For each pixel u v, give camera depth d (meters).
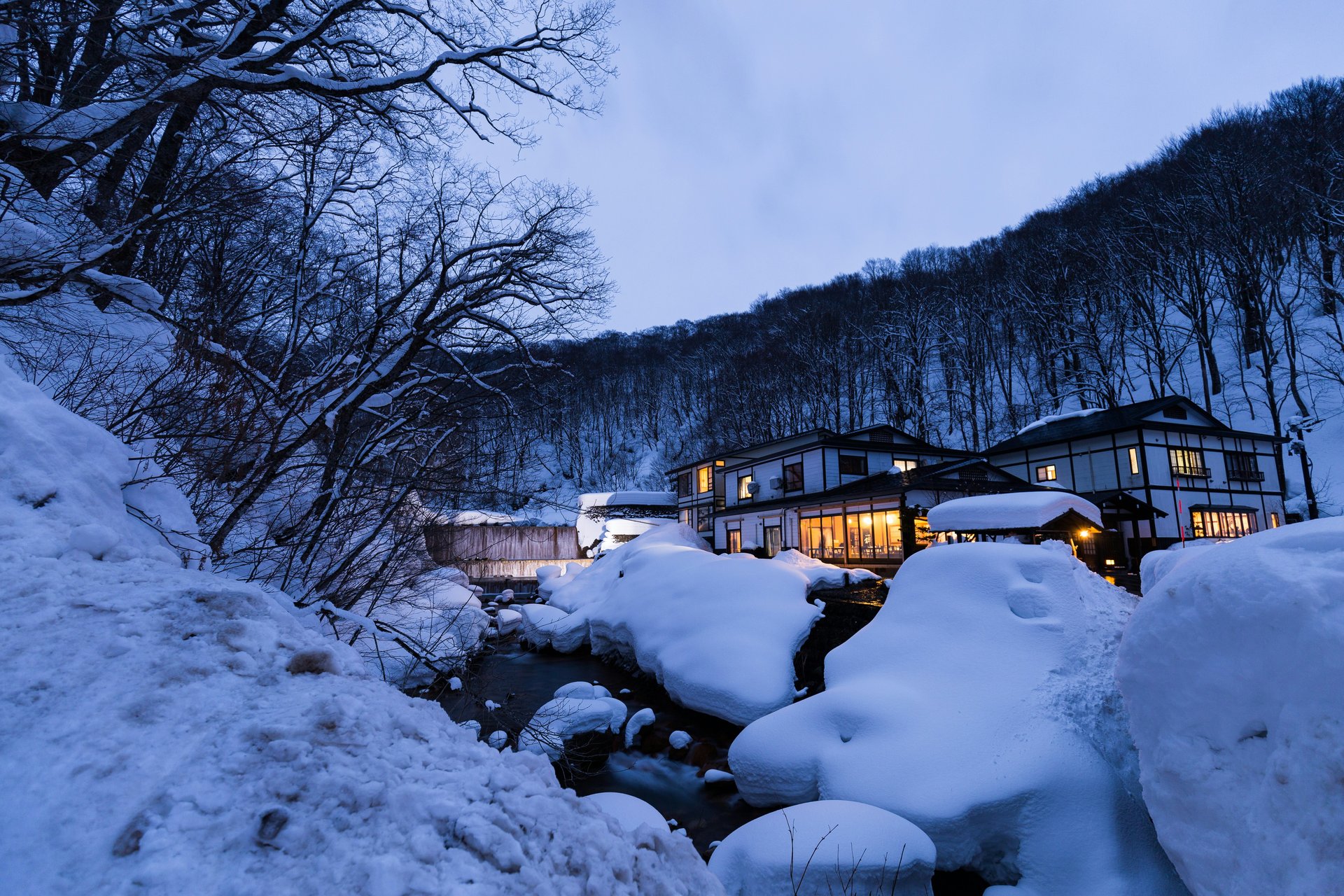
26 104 4.77
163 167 5.56
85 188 5.52
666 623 12.01
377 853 1.72
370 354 6.42
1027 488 20.31
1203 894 3.21
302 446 6.46
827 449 25.84
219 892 1.49
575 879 1.97
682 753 8.84
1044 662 6.08
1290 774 2.81
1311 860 2.65
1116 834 4.66
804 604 11.47
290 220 7.00
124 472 4.24
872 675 6.80
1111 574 14.76
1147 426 23.52
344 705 2.35
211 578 3.51
